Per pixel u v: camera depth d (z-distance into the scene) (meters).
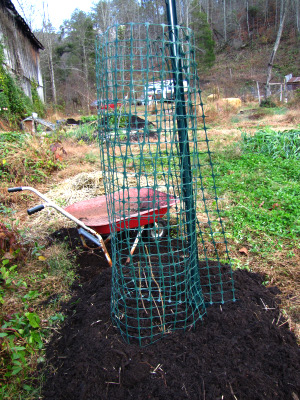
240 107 19.77
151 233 3.87
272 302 2.63
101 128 2.32
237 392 1.89
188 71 2.18
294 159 7.20
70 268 3.58
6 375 2.15
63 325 2.61
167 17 2.11
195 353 2.07
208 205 4.97
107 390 1.94
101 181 6.16
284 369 2.02
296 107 17.53
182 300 2.43
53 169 7.43
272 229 4.02
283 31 42.91
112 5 37.94
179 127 2.20
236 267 3.31
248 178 6.05
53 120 19.00
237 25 48.09
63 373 2.12
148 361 2.03
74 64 41.31
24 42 20.50
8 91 16.02
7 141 7.84
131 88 1.91
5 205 5.54
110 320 2.38
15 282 3.23
